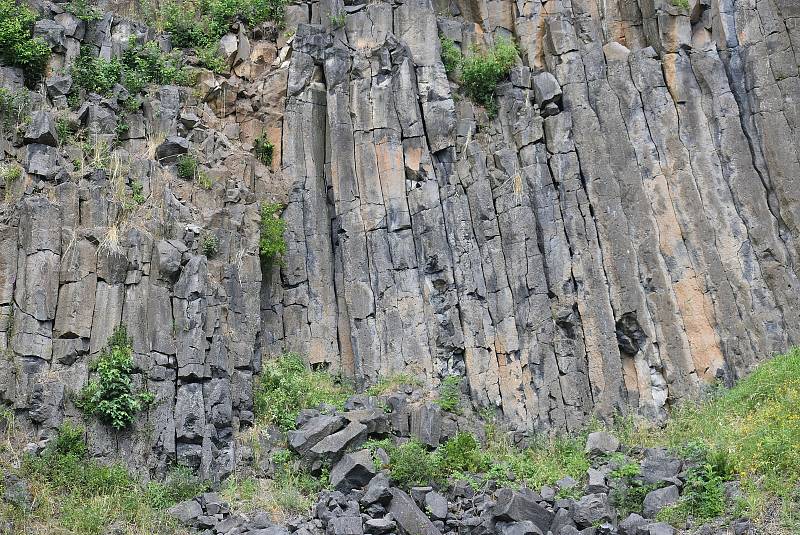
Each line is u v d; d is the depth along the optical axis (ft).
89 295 50.96
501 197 63.26
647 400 58.49
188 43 68.64
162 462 49.39
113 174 55.52
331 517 47.06
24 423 47.91
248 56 69.41
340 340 61.93
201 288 52.95
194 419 50.55
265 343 60.23
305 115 66.23
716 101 64.28
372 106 65.26
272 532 45.42
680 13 66.03
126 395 48.96
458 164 64.34
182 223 55.72
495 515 48.08
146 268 52.49
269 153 65.92
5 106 55.88
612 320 60.03
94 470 47.24
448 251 62.13
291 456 51.62
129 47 63.77
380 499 48.42
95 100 59.47
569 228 62.69
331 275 63.31
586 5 68.80
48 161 54.75
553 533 47.47
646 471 49.75
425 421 54.70
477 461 53.21
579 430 57.67
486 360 59.62
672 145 63.36
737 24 65.87
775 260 60.23
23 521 44.16
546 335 59.93
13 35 58.75
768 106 63.21
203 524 46.55
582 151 64.18
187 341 51.85
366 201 63.41
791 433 48.01
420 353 59.72
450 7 72.18
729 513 45.60
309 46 67.51
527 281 61.16
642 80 64.90
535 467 53.42
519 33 69.87
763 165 62.59
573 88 65.98
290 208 63.82
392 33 67.82
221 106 66.33
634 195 62.49
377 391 57.52
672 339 59.26
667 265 61.00
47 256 50.88
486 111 67.67
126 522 45.68
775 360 56.24
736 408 53.47
